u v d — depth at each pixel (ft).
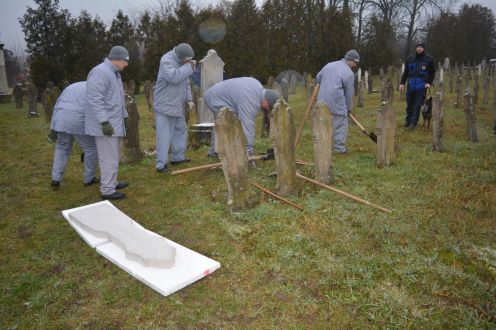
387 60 89.20
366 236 12.47
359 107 42.91
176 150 21.15
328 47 78.84
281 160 15.39
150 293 10.01
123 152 21.61
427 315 8.92
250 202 14.87
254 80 18.39
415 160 20.36
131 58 71.97
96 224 13.10
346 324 8.71
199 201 15.80
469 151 21.79
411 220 13.44
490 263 10.78
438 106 21.50
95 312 9.39
